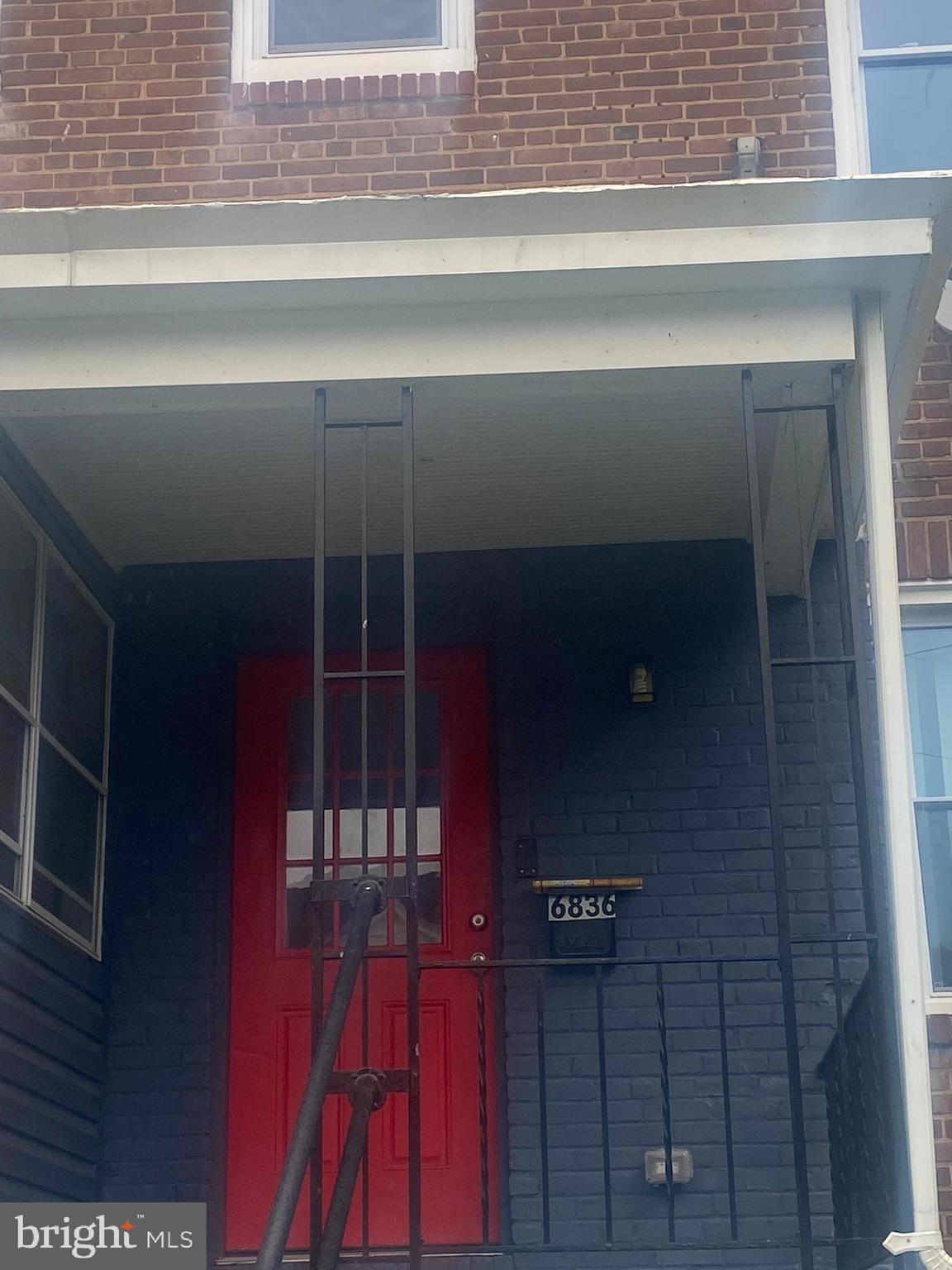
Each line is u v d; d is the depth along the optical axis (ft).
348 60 18.63
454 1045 18.28
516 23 18.51
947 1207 16.12
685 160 17.98
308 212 13.20
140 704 19.31
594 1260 17.10
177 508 18.11
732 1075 17.65
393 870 17.81
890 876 12.55
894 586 13.17
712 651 19.08
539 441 16.57
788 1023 12.21
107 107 18.38
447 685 19.44
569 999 18.02
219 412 15.65
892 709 12.88
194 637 19.53
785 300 13.70
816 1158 17.29
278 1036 18.47
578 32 18.45
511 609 19.38
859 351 13.74
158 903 18.66
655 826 18.53
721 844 18.42
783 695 18.84
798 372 13.85
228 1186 17.92
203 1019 18.28
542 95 18.25
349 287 13.44
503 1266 17.16
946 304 18.61
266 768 19.31
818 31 18.44
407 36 18.70
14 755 16.02
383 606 19.58
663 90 18.24
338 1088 11.91
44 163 18.19
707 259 13.26
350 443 16.43
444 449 16.67
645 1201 17.28
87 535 18.54
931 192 13.10
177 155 18.17
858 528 17.35
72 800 17.76
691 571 19.35
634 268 13.26
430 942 18.63
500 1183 17.70
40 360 13.85
